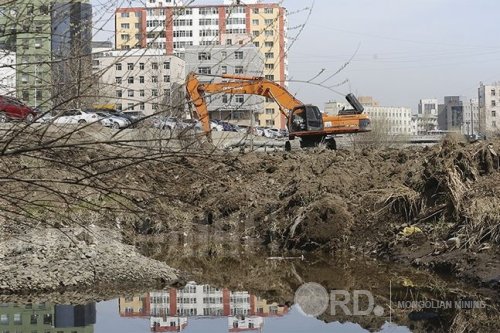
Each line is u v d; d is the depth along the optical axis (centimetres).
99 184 756
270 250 1878
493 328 995
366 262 1628
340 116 2956
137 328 1084
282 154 2634
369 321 1070
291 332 1018
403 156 2358
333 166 2300
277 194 2233
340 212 1842
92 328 1088
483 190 1612
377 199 1883
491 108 11281
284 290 1359
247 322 1095
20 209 735
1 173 678
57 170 699
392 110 11456
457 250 1459
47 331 1080
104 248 1473
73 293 1336
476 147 1834
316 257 1741
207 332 1034
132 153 691
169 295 1335
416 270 1474
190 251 1850
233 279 1486
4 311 1209
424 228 1659
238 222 2145
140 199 764
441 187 1731
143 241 1923
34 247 1422
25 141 649
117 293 1352
